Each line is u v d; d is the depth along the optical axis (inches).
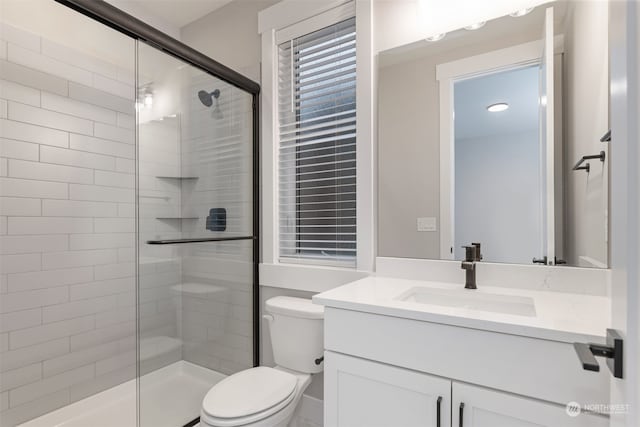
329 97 73.3
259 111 82.5
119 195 82.1
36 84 68.0
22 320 65.7
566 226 47.9
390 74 63.5
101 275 78.4
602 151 43.7
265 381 56.5
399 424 41.1
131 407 77.7
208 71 75.2
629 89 19.3
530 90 51.4
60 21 71.6
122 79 82.8
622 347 20.9
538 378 33.3
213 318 78.2
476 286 52.3
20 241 65.6
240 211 81.6
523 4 52.2
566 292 47.8
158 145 70.1
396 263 61.6
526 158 51.4
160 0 86.4
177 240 73.8
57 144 71.2
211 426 47.4
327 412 46.6
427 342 39.1
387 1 63.9
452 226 57.3
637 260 18.9
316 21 72.7
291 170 79.0
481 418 36.0
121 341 81.8
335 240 72.2
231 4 88.0
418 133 60.6
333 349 46.1
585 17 46.6
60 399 70.7
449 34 58.1
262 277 79.4
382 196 64.1
